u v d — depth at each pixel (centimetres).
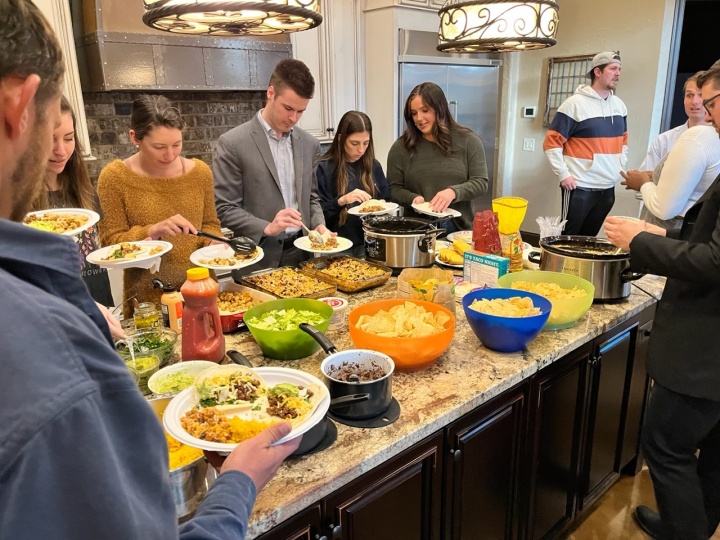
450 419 125
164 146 182
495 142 537
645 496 226
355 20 411
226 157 237
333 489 102
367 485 113
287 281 183
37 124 51
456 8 175
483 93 496
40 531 43
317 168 280
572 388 174
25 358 44
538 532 180
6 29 47
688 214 163
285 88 219
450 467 133
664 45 438
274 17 133
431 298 160
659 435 167
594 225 420
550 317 164
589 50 482
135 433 50
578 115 392
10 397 43
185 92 358
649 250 150
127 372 51
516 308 156
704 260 138
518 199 211
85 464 45
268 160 238
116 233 191
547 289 174
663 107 454
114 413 49
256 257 184
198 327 132
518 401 151
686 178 216
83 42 292
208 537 61
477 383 136
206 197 209
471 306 158
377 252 211
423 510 130
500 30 169
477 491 146
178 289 182
